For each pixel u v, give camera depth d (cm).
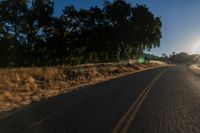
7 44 4853
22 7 4903
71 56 6162
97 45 6219
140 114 1081
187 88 2012
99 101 1389
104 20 6438
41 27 5422
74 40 6041
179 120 985
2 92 1653
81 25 6134
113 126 891
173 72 4316
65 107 1226
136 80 2708
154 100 1427
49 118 1009
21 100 1484
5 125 911
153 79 2836
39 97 1590
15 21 4878
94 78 2995
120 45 6675
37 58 5322
